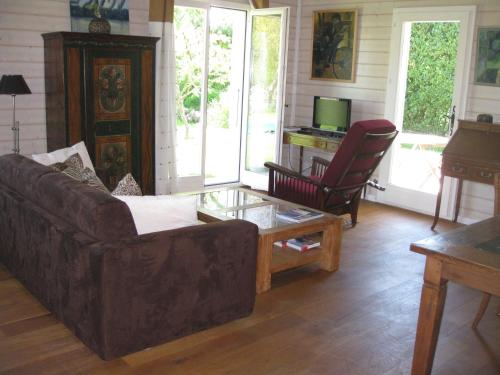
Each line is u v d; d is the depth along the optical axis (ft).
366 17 20.58
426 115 19.21
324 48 22.20
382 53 20.21
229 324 10.28
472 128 16.80
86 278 8.48
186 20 20.67
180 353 9.16
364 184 16.60
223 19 25.81
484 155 15.98
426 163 19.42
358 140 14.51
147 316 8.76
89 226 8.47
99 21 16.21
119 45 15.85
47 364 8.67
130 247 8.33
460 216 18.42
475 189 17.97
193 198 9.57
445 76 18.51
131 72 16.30
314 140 20.85
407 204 19.85
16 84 14.74
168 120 19.02
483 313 10.56
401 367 9.08
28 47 16.38
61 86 15.20
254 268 10.18
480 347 9.93
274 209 13.70
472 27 17.43
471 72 17.70
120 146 16.52
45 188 9.84
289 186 16.30
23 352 9.00
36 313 10.39
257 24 21.11
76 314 9.00
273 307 11.16
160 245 8.65
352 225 17.40
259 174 21.98
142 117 16.81
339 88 21.97
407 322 10.77
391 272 13.47
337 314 10.98
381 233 16.78
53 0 16.53
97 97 15.72
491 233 8.38
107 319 8.30
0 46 15.90
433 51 18.71
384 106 20.38
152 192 17.62
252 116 22.06
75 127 15.51
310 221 12.68
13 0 15.88
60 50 14.97
